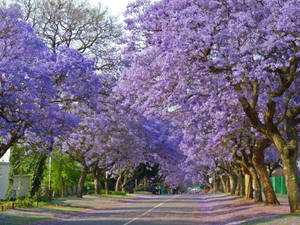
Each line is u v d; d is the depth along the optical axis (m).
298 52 14.88
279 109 20.00
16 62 15.97
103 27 27.70
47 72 17.33
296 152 17.52
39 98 17.42
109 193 54.09
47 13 26.53
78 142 34.91
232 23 15.05
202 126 26.16
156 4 17.27
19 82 15.84
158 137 47.00
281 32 14.74
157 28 17.39
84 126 33.03
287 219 15.13
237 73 14.90
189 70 15.88
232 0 15.49
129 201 41.00
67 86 19.88
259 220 16.48
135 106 19.55
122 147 38.03
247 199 34.69
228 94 18.00
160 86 17.22
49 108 18.08
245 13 14.92
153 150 48.34
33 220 19.38
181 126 27.78
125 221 17.95
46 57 19.00
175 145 48.69
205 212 24.88
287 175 17.41
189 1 16.27
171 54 15.41
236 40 15.38
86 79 20.36
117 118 31.84
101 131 33.88
